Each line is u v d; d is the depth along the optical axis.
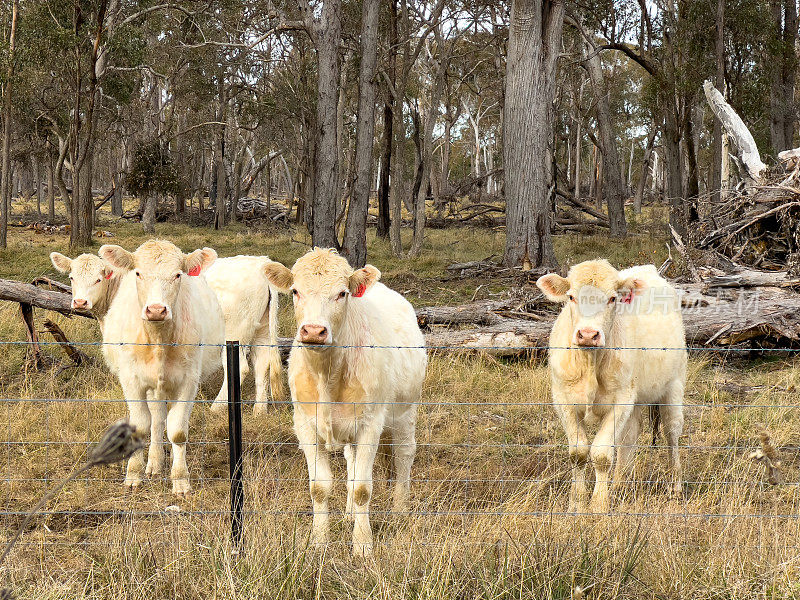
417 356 5.97
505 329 10.66
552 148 20.64
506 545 4.47
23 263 20.39
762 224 13.93
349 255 20.77
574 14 30.41
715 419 7.59
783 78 29.73
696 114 36.00
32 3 26.67
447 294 16.28
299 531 4.92
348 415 5.11
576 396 5.82
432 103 25.55
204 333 7.14
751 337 10.62
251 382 9.53
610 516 4.97
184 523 5.04
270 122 40.41
